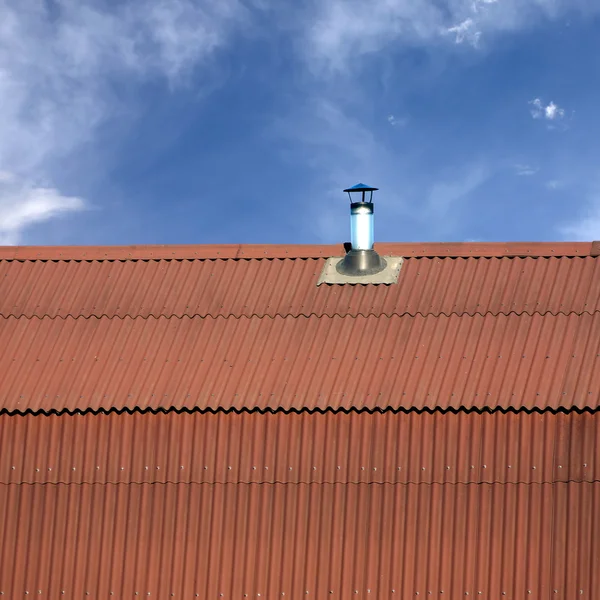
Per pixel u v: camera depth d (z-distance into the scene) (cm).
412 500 1355
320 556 1353
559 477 1328
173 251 1739
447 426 1377
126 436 1434
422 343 1495
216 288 1650
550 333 1473
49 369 1526
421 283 1614
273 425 1409
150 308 1623
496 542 1324
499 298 1556
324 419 1403
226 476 1398
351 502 1365
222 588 1361
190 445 1416
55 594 1393
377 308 1573
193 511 1391
